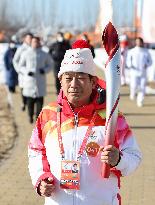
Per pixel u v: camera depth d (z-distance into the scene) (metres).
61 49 20.34
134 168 4.43
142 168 10.43
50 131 4.49
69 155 4.38
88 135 4.38
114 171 4.36
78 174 4.35
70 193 4.37
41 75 15.19
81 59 4.39
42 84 15.25
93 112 4.43
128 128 4.52
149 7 29.92
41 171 4.47
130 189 9.01
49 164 4.48
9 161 11.14
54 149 4.43
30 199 8.43
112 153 4.18
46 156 4.52
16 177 9.81
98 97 4.44
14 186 9.20
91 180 4.35
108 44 4.21
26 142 13.22
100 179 4.36
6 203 8.21
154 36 30.03
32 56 15.11
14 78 23.03
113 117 4.20
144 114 17.97
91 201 4.35
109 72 4.21
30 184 9.33
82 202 4.35
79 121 4.42
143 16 30.22
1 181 9.54
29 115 15.69
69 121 4.44
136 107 19.69
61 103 4.50
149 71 27.86
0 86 28.17
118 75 4.20
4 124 15.97
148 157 11.39
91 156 4.35
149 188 9.08
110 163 4.20
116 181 4.43
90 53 4.46
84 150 4.36
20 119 17.06
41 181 4.40
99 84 4.60
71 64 4.38
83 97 4.41
